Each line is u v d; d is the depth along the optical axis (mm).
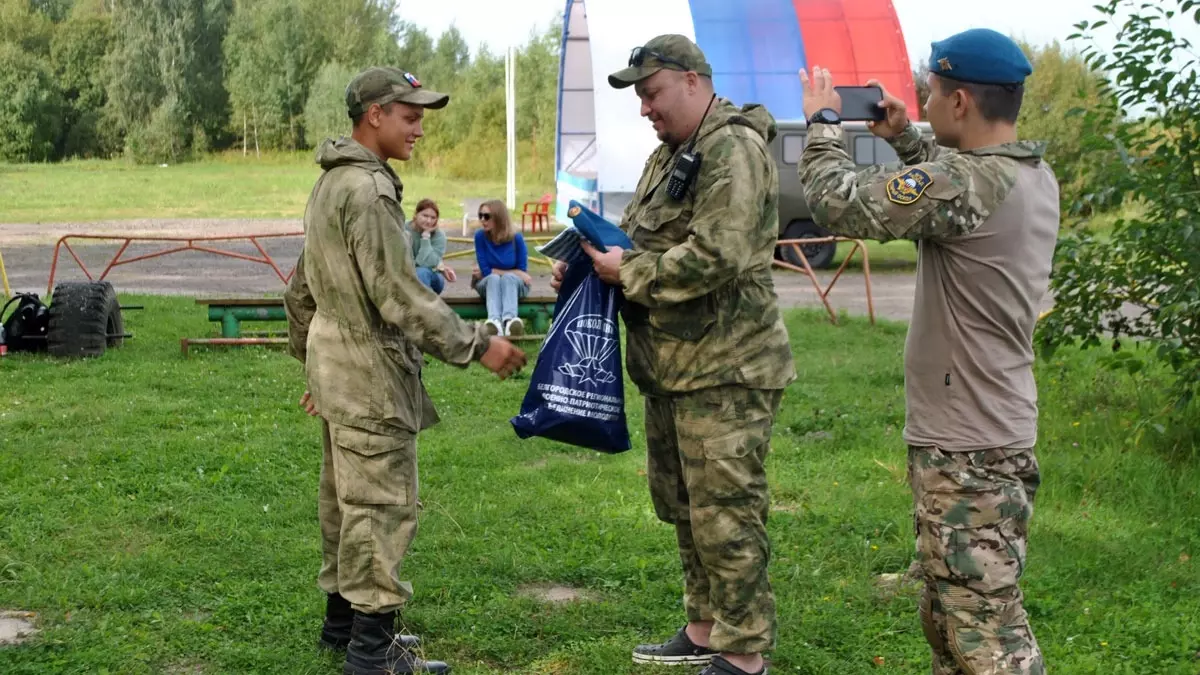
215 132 65688
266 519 5770
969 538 3254
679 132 3793
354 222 3738
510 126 31969
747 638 3812
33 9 70562
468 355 3756
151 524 5668
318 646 4285
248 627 4473
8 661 4109
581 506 6070
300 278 4184
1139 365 7023
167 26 64125
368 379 3834
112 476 6426
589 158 24547
